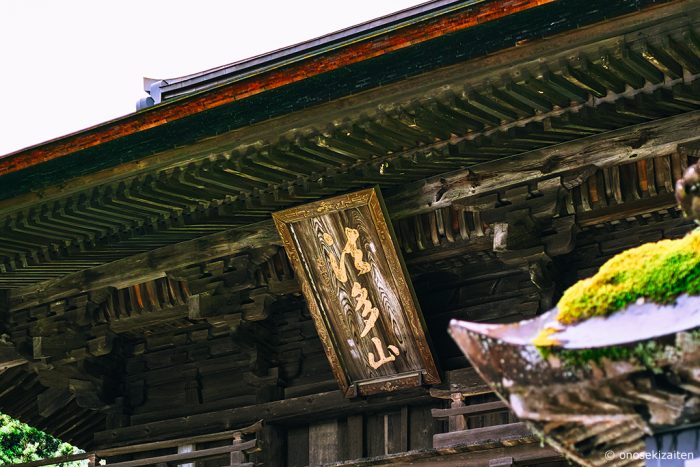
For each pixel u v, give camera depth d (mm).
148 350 22344
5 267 21016
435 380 18734
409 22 15297
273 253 19828
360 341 19016
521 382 6680
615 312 6703
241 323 20297
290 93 16562
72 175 18594
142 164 18156
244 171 17781
